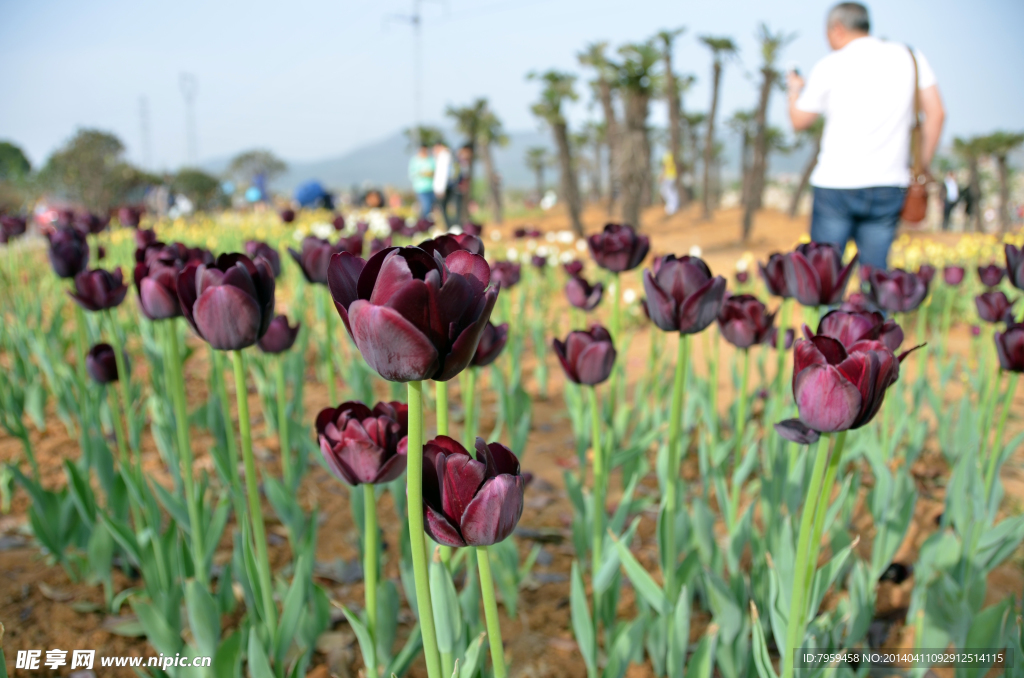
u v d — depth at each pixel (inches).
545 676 87.4
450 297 37.0
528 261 329.1
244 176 2652.6
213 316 57.6
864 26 168.9
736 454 106.9
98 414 112.9
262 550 72.1
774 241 676.1
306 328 178.1
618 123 616.1
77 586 100.7
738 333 98.1
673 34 880.9
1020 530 88.1
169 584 88.6
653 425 140.4
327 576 106.1
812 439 56.8
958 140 1047.6
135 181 1273.4
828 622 80.4
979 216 901.2
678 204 973.2
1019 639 69.0
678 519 95.0
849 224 175.2
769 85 676.7
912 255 352.8
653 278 69.0
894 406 144.9
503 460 47.4
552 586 107.2
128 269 288.5
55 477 133.7
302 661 76.7
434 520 43.2
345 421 62.2
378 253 37.9
